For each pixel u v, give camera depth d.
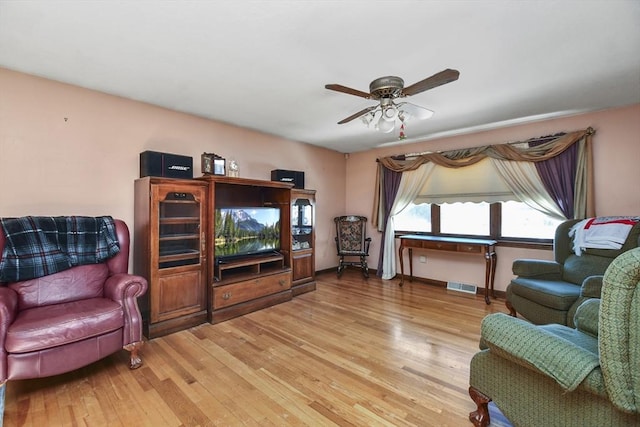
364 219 5.26
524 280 2.84
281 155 4.55
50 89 2.58
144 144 3.13
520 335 1.31
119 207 2.96
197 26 1.81
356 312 3.35
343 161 5.68
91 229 2.46
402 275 4.49
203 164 3.29
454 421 1.63
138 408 1.74
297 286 4.05
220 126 3.79
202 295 3.05
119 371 2.14
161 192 2.79
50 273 2.22
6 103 2.38
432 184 4.57
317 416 1.67
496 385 1.48
